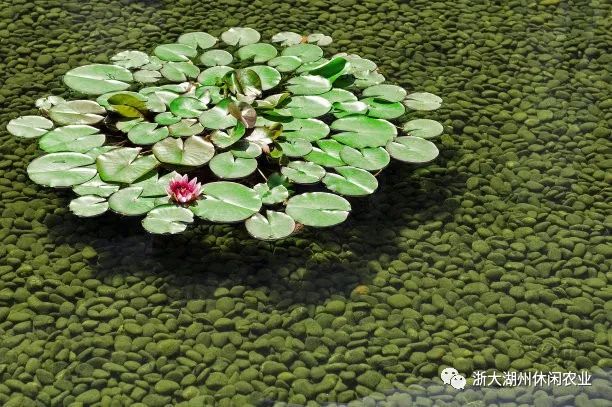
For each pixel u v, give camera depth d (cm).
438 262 254
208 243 257
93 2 354
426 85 316
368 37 340
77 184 257
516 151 292
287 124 280
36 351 225
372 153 271
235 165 261
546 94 316
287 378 220
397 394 217
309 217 251
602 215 270
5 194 269
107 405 212
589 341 233
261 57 315
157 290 243
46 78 312
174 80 298
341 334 232
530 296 244
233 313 236
